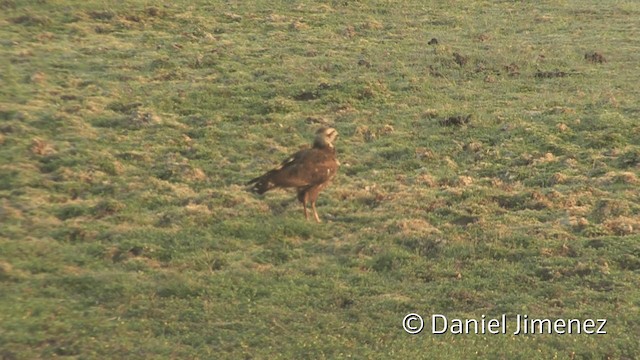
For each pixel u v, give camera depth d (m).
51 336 20.31
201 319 21.33
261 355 19.59
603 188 29.89
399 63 46.69
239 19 56.47
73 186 30.48
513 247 25.25
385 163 33.22
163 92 41.44
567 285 23.05
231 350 19.88
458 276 23.69
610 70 46.34
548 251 24.81
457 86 43.31
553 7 63.72
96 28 53.19
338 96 40.88
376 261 24.66
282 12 58.81
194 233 26.44
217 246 25.67
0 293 22.39
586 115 37.41
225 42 50.88
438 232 26.27
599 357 19.77
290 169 26.81
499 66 46.41
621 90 42.16
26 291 22.56
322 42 51.53
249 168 32.62
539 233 25.95
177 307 21.89
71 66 45.78
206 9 58.75
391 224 26.89
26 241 25.58
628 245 25.06
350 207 28.77
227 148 34.78
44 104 39.50
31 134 35.66
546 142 34.31
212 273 23.83
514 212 28.08
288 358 19.48
